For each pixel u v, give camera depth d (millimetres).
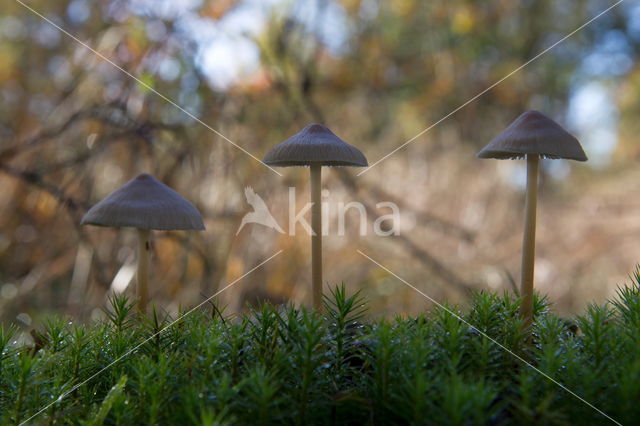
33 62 677
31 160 486
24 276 521
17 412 223
